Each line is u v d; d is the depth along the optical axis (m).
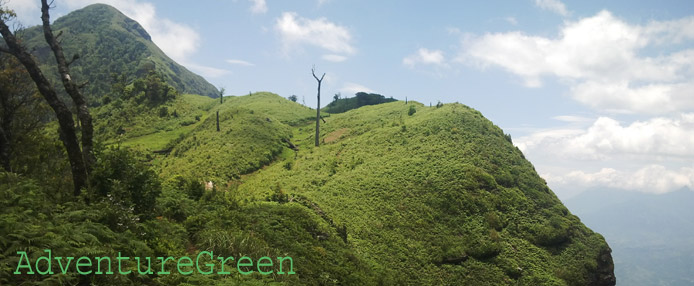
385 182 55.72
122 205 12.38
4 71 17.92
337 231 33.31
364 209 47.53
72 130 13.71
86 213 10.91
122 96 140.38
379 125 95.50
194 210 18.02
